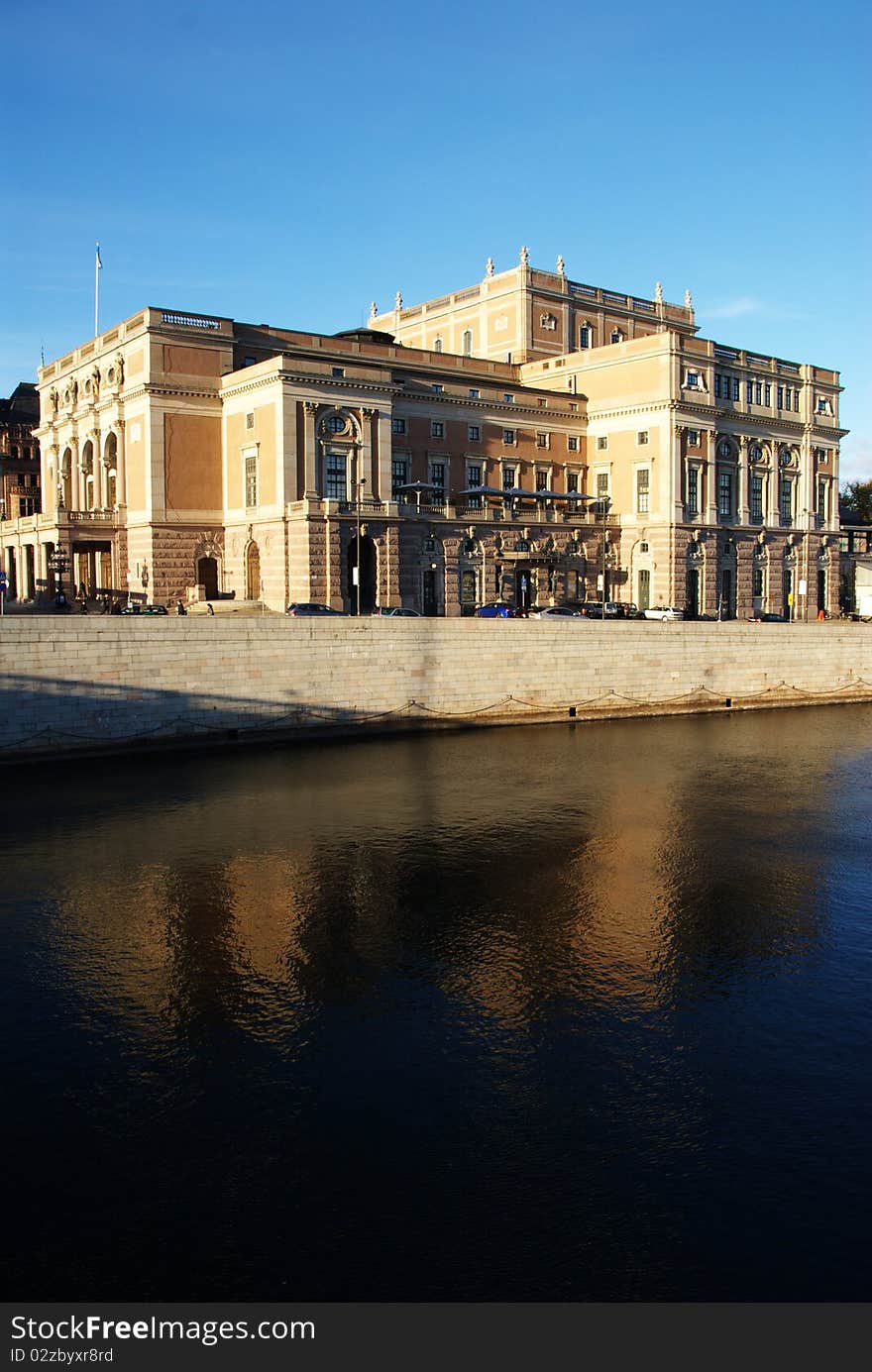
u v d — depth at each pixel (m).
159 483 86.25
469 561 94.44
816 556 117.69
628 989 27.47
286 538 82.44
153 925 31.48
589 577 103.62
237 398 87.06
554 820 43.69
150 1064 23.41
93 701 52.91
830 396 120.50
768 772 53.69
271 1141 20.56
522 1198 18.94
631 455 105.00
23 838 39.97
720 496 107.88
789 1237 17.94
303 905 33.25
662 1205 18.75
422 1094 22.28
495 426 102.25
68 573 89.81
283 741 58.72
